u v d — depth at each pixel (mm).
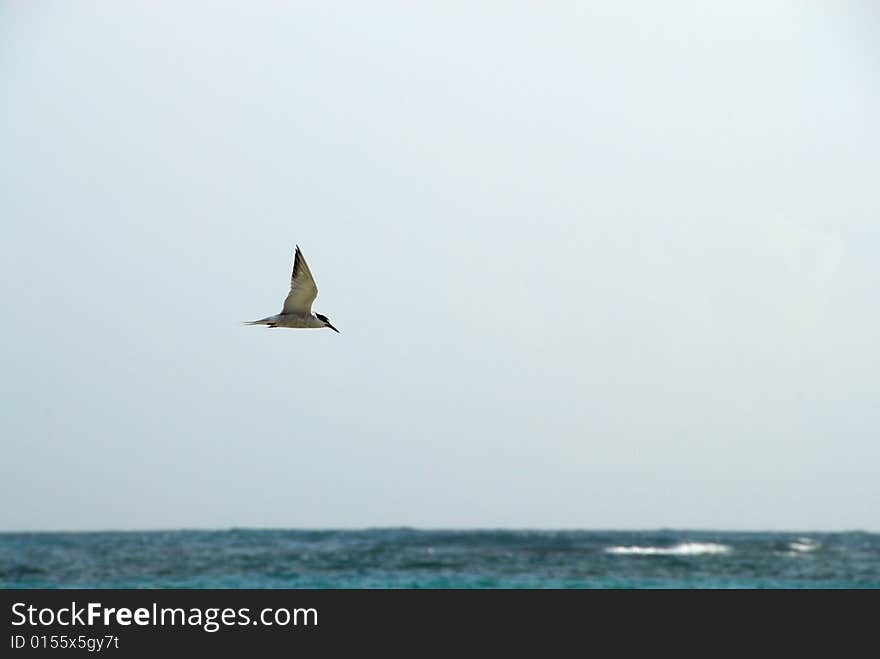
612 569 114312
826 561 120188
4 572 110875
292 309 58906
